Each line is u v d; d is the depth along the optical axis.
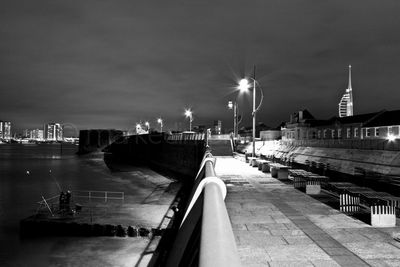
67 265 21.61
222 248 1.86
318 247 8.62
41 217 29.72
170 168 77.50
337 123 62.00
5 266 21.48
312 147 46.88
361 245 8.78
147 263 21.12
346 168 34.81
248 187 19.48
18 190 56.91
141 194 51.09
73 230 27.50
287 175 23.09
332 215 12.29
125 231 26.62
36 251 24.22
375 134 52.59
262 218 11.82
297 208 13.54
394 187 22.25
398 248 8.53
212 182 4.96
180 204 30.59
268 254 8.10
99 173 89.81
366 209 12.66
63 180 73.06
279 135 98.50
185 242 5.14
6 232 29.48
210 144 63.28
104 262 21.80
